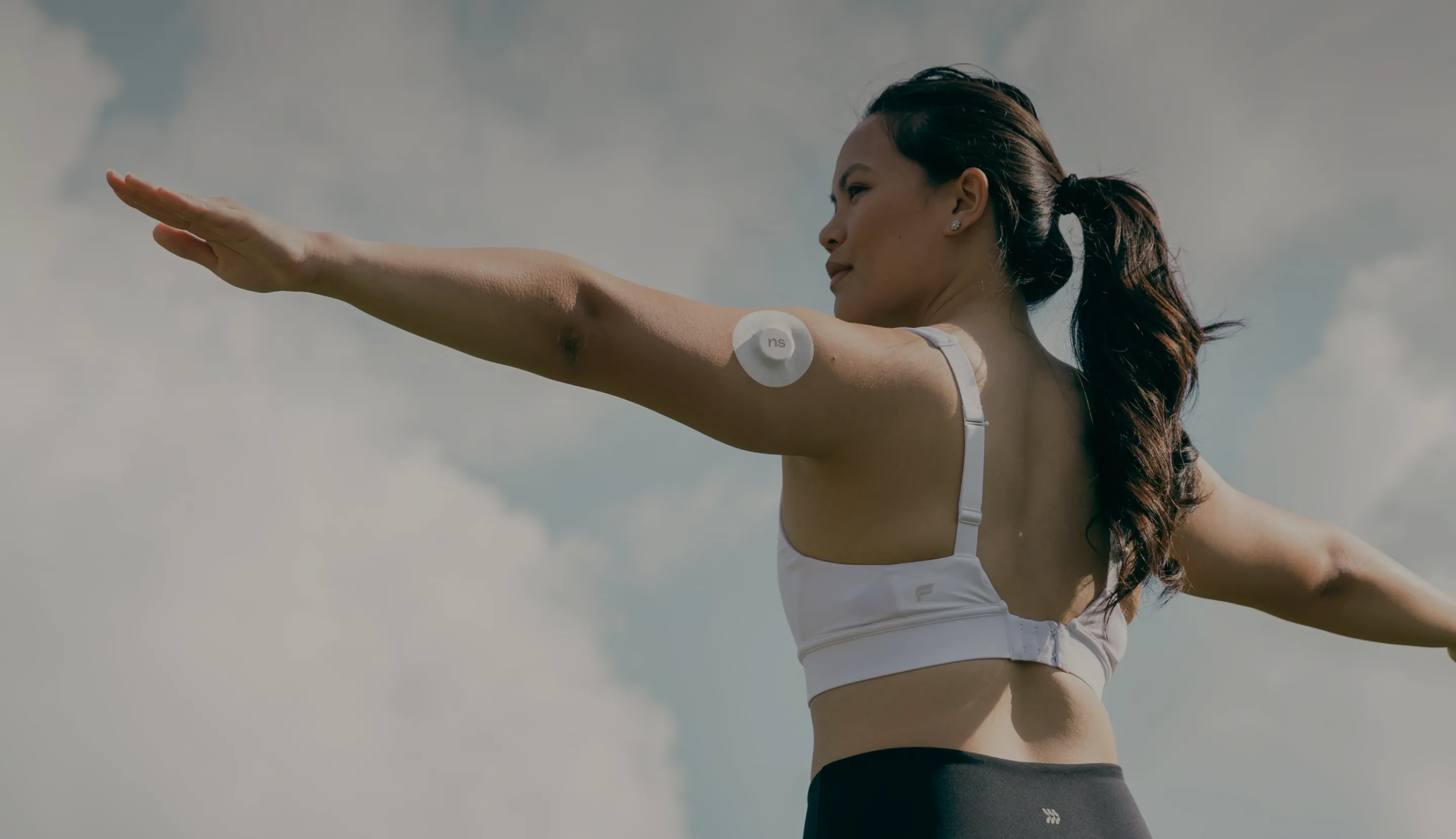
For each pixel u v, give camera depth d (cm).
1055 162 241
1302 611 265
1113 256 227
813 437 189
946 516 195
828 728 197
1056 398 216
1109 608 208
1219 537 251
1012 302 226
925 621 193
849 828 188
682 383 180
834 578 197
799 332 186
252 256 168
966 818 183
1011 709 193
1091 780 194
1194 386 230
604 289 179
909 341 200
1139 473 210
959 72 249
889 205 231
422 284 172
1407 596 267
